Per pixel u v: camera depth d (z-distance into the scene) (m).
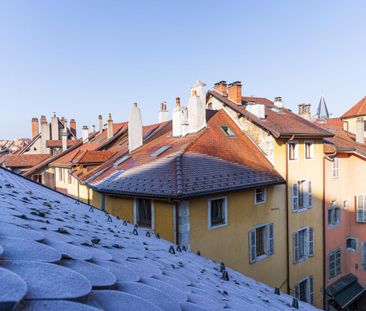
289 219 15.45
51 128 39.22
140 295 1.94
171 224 11.15
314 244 17.00
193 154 13.24
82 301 1.51
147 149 16.38
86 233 3.57
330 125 27.89
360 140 23.09
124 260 2.84
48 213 4.02
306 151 16.92
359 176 19.95
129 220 12.81
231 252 12.48
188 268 3.90
